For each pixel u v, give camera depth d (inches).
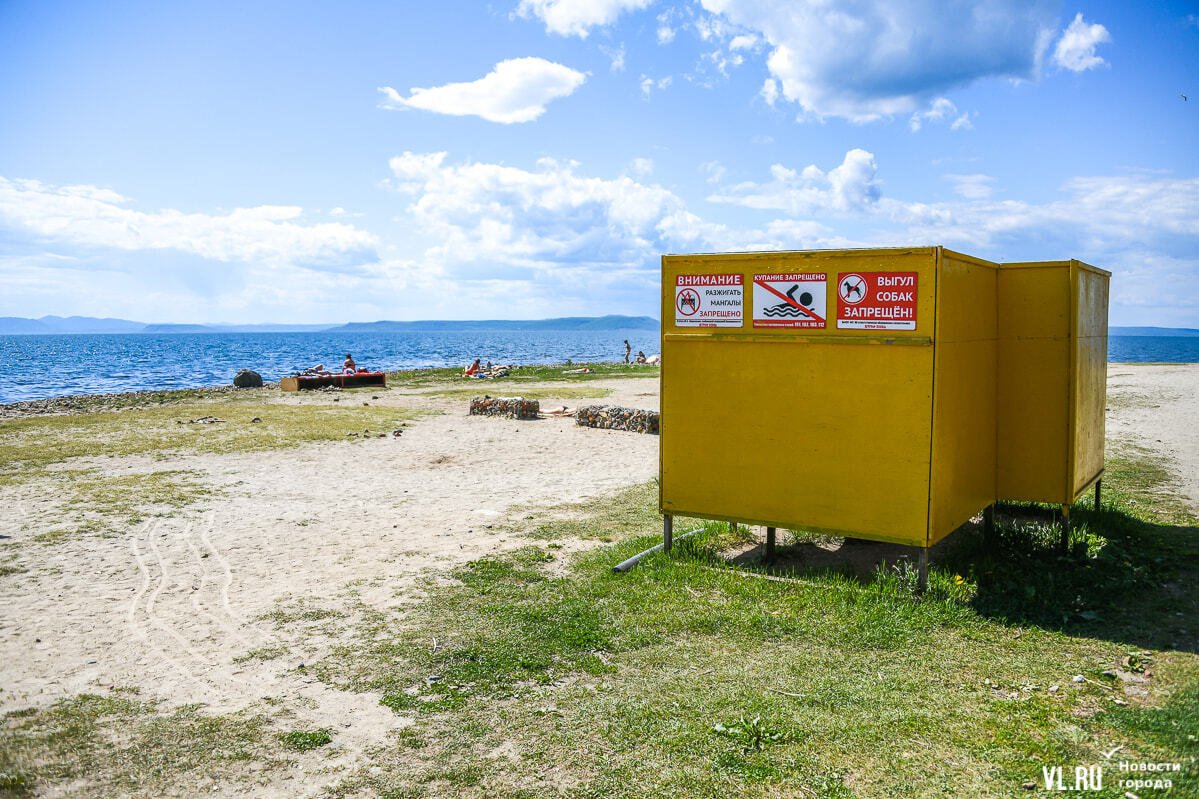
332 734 170.2
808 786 146.3
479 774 152.9
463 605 257.8
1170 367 1612.9
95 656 216.4
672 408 305.7
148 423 779.4
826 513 272.2
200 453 599.8
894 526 257.6
